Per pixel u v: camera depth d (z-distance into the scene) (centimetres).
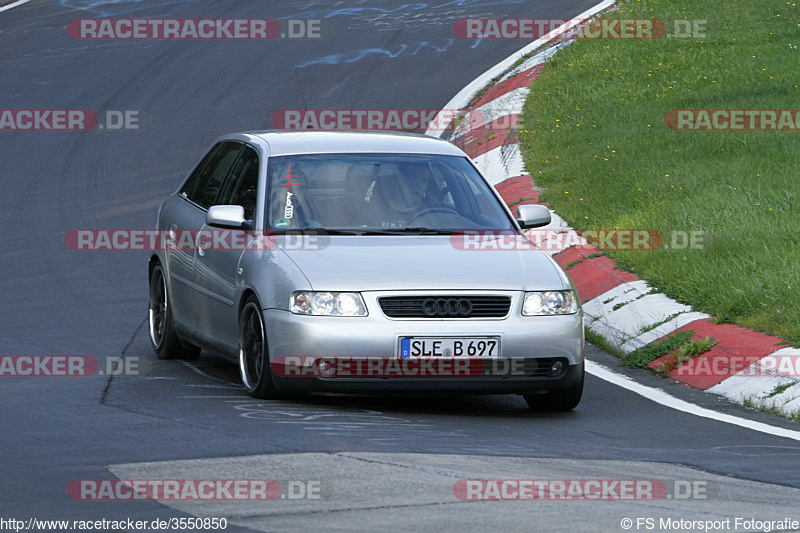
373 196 2755
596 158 5416
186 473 1842
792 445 2347
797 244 3800
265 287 2505
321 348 2384
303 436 2144
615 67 7238
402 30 9131
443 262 2527
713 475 2011
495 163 5800
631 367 3155
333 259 2511
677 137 5609
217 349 2791
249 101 7375
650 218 4331
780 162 4978
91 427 2206
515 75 7456
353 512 1623
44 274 4200
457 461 1991
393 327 2392
